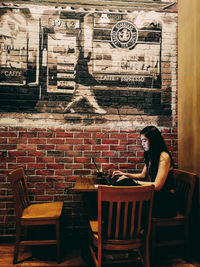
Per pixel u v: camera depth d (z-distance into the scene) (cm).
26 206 237
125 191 156
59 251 212
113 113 268
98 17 269
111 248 166
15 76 262
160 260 218
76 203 263
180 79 267
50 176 262
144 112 270
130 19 271
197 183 231
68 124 264
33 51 264
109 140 267
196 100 234
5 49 262
